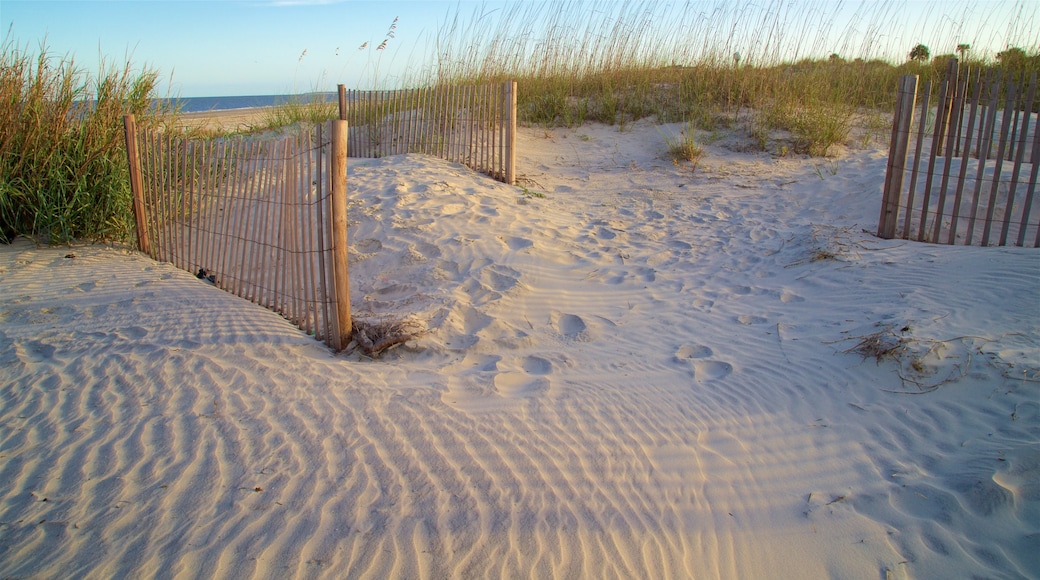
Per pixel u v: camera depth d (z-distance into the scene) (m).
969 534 2.60
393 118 10.30
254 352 4.19
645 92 12.38
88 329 4.45
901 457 3.10
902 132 5.81
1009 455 2.94
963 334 3.93
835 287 5.11
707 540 2.66
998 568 2.43
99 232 6.70
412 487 2.86
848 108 11.11
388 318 4.68
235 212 5.18
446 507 2.74
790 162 9.57
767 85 11.56
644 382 3.96
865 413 3.47
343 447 3.13
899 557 2.53
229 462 2.96
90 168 6.68
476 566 2.43
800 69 12.72
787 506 2.85
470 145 9.29
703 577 2.47
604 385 3.93
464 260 6.04
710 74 12.06
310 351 4.33
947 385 3.55
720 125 11.09
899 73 12.40
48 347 4.14
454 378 4.00
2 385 3.64
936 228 5.78
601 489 2.93
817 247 5.92
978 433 3.15
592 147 10.83
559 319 4.97
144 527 2.52
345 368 4.10
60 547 2.39
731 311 4.96
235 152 5.13
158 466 2.90
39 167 6.51
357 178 8.44
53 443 3.06
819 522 2.74
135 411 3.38
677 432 3.41
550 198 8.24
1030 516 2.63
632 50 12.95
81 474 2.83
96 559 2.35
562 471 3.04
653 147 10.62
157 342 4.25
